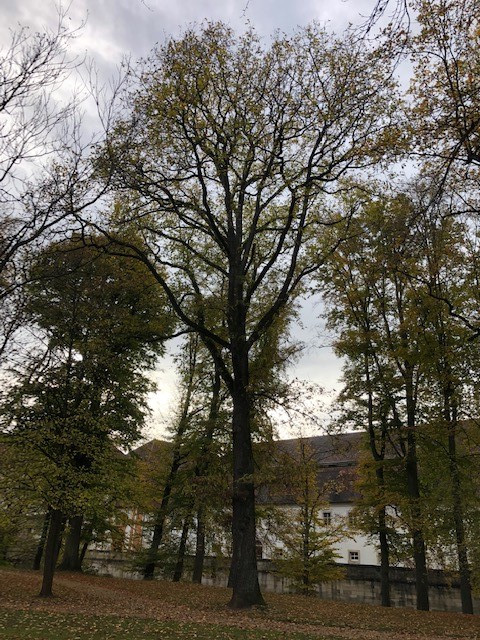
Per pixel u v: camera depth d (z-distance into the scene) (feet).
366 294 79.92
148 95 55.01
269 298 64.28
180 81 54.80
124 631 34.76
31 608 44.39
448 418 70.90
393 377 74.59
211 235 60.44
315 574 94.53
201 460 76.43
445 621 49.42
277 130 56.80
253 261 64.18
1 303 52.95
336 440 68.08
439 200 39.83
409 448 71.56
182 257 69.26
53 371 54.70
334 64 54.08
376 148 45.39
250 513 51.29
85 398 59.72
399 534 76.33
